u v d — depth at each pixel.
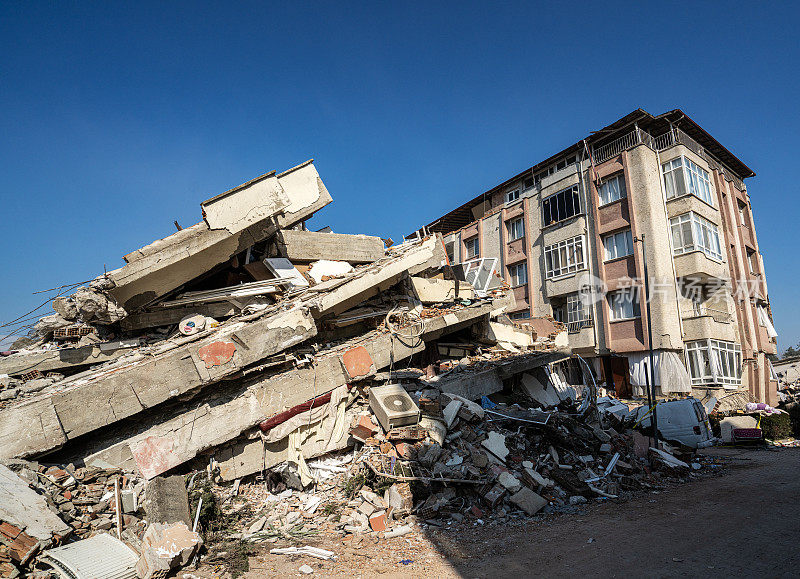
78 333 10.16
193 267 10.66
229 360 9.22
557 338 19.47
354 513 7.50
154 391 8.55
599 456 10.20
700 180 22.28
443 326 12.62
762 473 10.76
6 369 9.35
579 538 6.46
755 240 27.23
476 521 7.39
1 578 5.19
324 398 9.89
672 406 14.70
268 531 7.36
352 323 12.17
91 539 6.12
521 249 27.48
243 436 9.15
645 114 22.06
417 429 8.84
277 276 11.63
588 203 23.81
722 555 5.62
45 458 7.71
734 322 22.39
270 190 11.11
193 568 5.89
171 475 8.17
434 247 13.90
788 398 24.36
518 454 9.30
